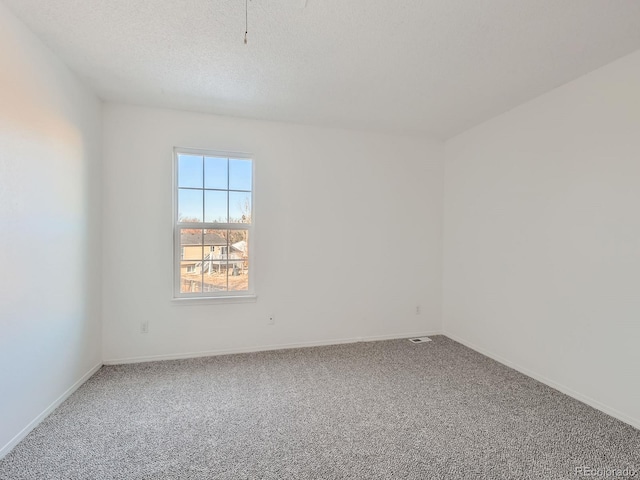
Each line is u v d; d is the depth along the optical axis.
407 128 3.49
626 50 2.00
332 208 3.51
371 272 3.66
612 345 2.12
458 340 3.64
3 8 1.61
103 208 2.85
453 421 2.04
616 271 2.10
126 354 2.94
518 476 1.57
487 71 2.29
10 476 1.53
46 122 2.00
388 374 2.75
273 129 3.30
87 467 1.60
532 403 2.27
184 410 2.15
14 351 1.73
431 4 1.61
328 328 3.53
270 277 3.33
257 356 3.16
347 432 1.92
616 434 1.91
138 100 2.81
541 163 2.64
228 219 3.25
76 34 1.88
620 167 2.08
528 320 2.75
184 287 3.13
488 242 3.20
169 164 3.01
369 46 1.99
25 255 1.81
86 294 2.56
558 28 1.80
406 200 3.76
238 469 1.60
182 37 1.91
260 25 1.79
